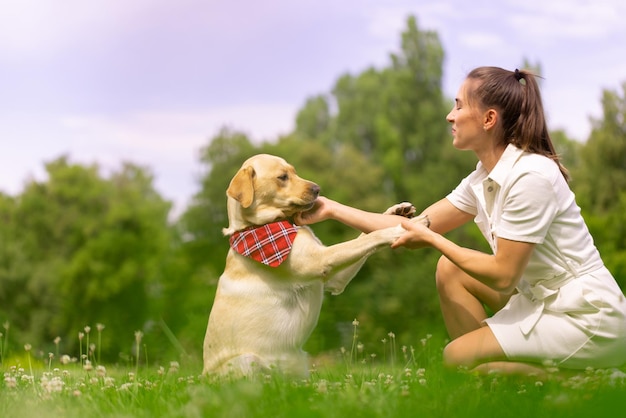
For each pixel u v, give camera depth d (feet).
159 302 82.53
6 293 102.06
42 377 13.87
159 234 110.83
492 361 12.89
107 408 10.66
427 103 125.59
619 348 12.41
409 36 128.77
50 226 113.19
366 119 158.20
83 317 100.42
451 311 14.28
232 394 10.14
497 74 13.37
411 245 13.44
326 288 15.42
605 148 81.76
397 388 10.91
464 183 14.84
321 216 15.48
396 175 114.21
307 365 14.80
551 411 9.59
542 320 12.60
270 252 14.17
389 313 64.85
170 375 13.79
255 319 14.19
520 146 13.02
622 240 69.05
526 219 12.30
